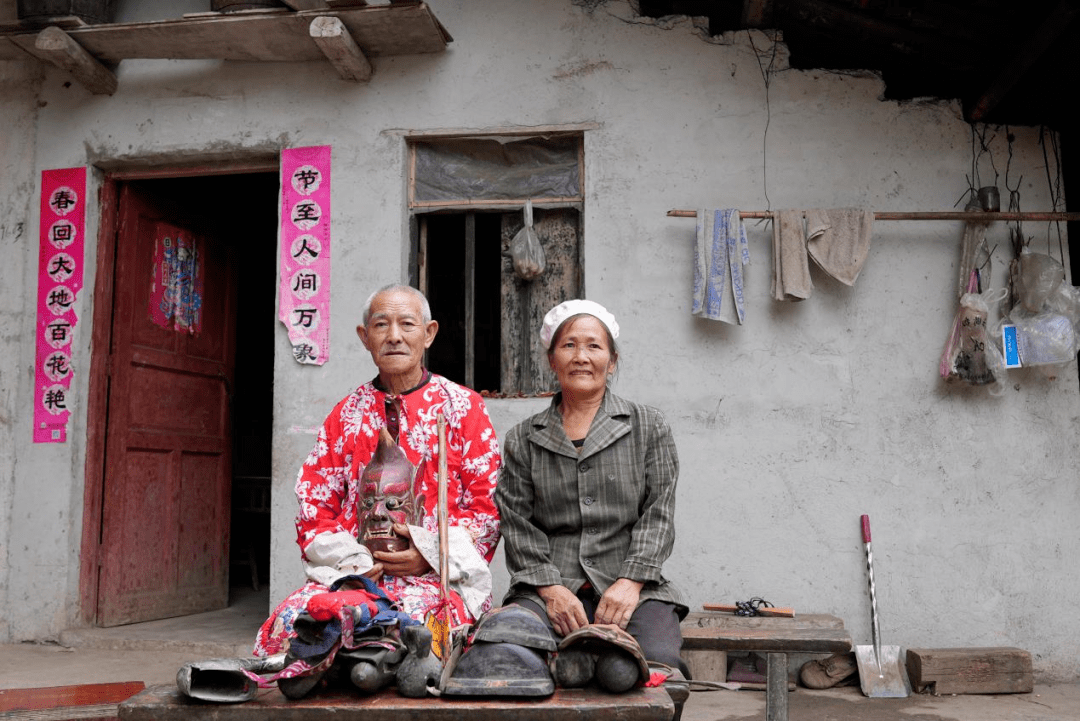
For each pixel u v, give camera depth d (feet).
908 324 13.28
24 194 15.34
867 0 12.65
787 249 13.06
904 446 13.10
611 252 13.69
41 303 15.14
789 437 13.23
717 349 13.42
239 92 14.74
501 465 7.64
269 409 25.61
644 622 6.65
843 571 12.95
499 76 14.16
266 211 22.07
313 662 4.87
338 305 14.08
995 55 12.94
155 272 16.39
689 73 13.88
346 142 14.37
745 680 12.33
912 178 13.48
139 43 14.11
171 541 16.52
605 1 14.08
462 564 6.80
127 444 15.53
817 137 13.64
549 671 5.16
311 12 13.06
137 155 14.97
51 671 12.50
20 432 14.94
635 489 7.18
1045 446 12.95
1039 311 12.77
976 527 12.91
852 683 12.44
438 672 5.01
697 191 13.69
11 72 15.53
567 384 7.28
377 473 7.25
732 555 13.12
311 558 7.01
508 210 14.20
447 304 17.43
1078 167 14.24
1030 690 11.82
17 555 14.69
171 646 13.96
